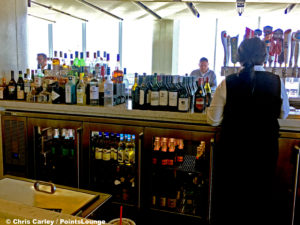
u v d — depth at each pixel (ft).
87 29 21.30
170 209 7.50
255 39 5.55
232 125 5.69
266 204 6.25
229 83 5.60
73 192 3.66
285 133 6.27
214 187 6.76
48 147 8.75
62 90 8.33
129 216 7.70
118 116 7.49
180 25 19.81
